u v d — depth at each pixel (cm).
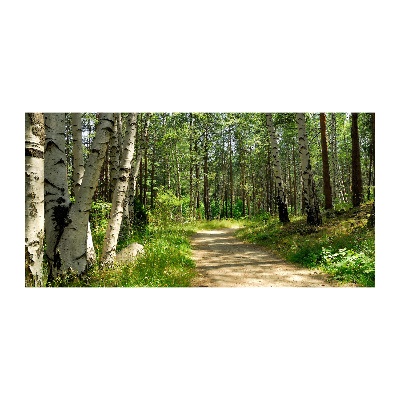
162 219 1542
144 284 557
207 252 993
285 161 3023
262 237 1201
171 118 2014
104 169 1794
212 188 4138
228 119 2155
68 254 545
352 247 755
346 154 2495
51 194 557
